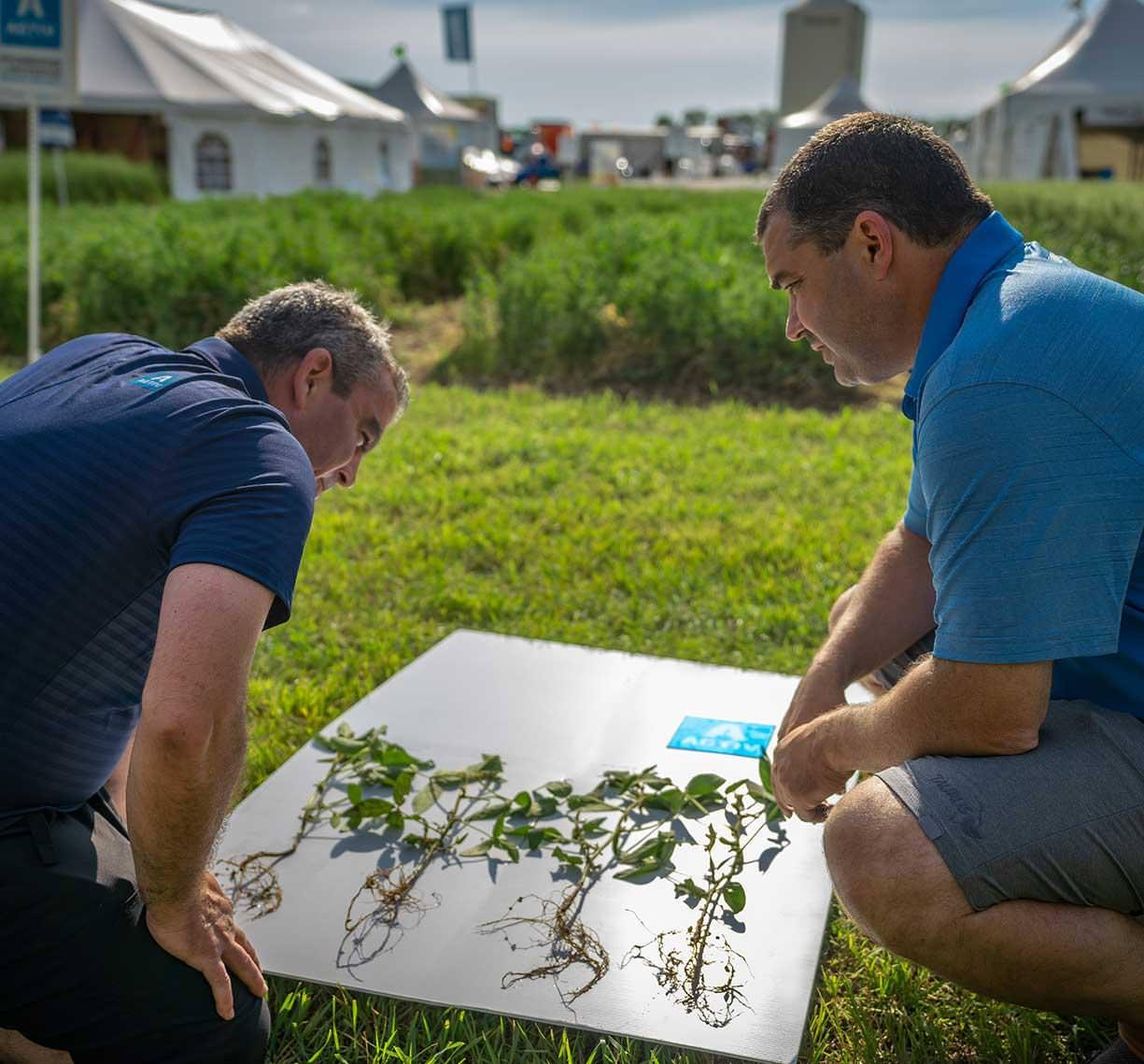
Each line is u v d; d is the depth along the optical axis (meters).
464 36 41.84
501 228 11.76
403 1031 2.00
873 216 1.79
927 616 2.40
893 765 1.92
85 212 14.09
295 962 2.12
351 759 2.75
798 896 2.29
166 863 1.58
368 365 1.94
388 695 3.15
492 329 8.80
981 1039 2.00
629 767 2.76
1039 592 1.64
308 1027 1.99
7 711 1.57
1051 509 1.62
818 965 2.13
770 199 1.92
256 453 1.62
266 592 1.54
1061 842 1.73
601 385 7.72
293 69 28.11
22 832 1.63
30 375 1.75
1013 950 1.75
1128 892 1.78
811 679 2.37
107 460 1.58
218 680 1.48
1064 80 24.80
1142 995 1.78
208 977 1.70
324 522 4.77
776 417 6.66
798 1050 1.91
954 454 1.67
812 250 1.85
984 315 1.72
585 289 8.23
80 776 1.70
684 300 7.83
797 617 3.77
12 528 1.56
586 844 2.37
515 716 3.03
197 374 1.76
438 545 4.50
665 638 3.69
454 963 2.11
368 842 2.48
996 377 1.65
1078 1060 1.97
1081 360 1.64
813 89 44.00
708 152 58.75
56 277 8.97
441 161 33.28
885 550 2.46
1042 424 1.62
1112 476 1.63
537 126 53.59
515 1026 1.97
